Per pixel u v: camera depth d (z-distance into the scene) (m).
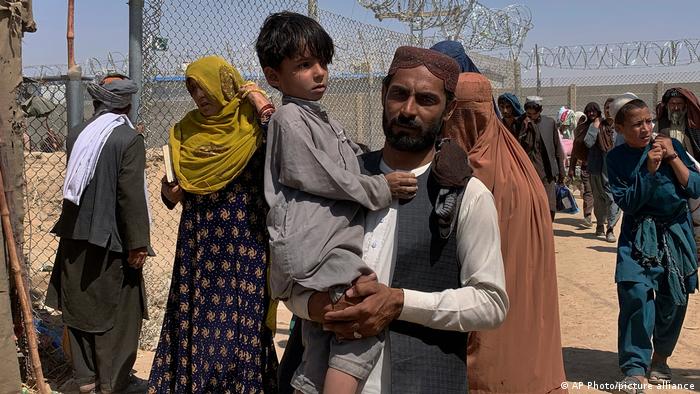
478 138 2.98
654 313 4.36
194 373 3.11
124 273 4.25
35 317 4.91
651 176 4.25
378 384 2.01
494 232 2.04
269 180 2.23
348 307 1.92
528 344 2.88
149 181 7.39
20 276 3.82
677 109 4.80
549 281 3.00
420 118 2.05
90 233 4.05
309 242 2.00
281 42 2.55
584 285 7.39
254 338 3.07
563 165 8.92
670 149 4.24
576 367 4.95
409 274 2.02
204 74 3.08
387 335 2.03
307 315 2.03
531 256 2.93
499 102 8.09
